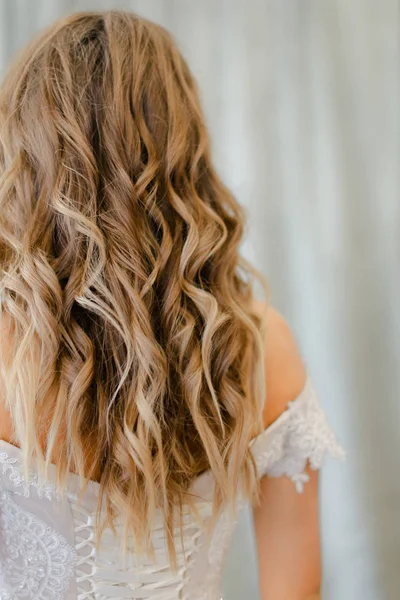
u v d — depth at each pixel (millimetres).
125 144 807
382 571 1665
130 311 764
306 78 1568
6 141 827
